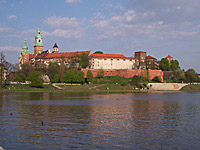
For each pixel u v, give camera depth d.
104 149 41.34
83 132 51.31
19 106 92.12
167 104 104.12
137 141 45.50
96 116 70.56
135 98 133.62
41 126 56.56
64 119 65.44
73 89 194.75
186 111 82.38
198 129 54.69
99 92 181.62
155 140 46.25
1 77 190.00
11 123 59.72
